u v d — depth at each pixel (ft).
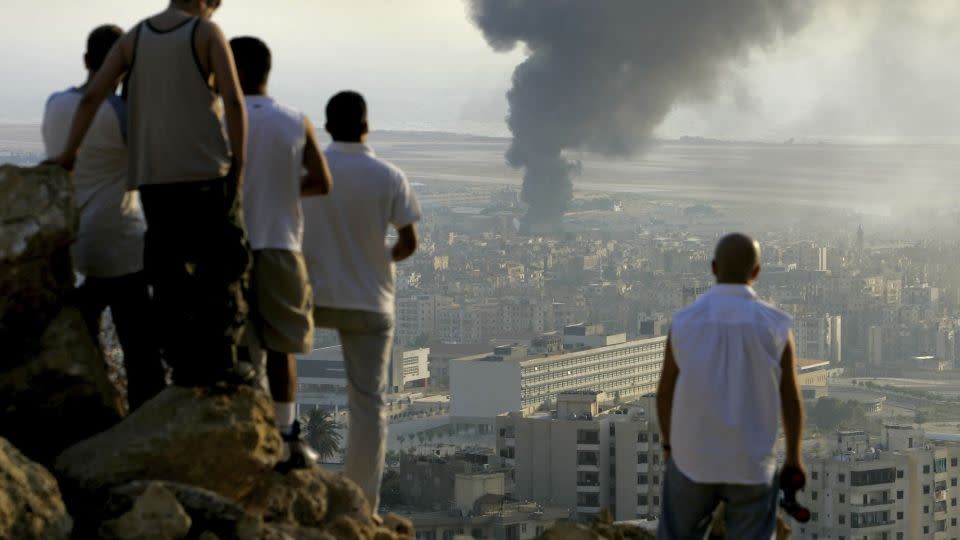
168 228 34.42
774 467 33.55
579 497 440.86
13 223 33.60
